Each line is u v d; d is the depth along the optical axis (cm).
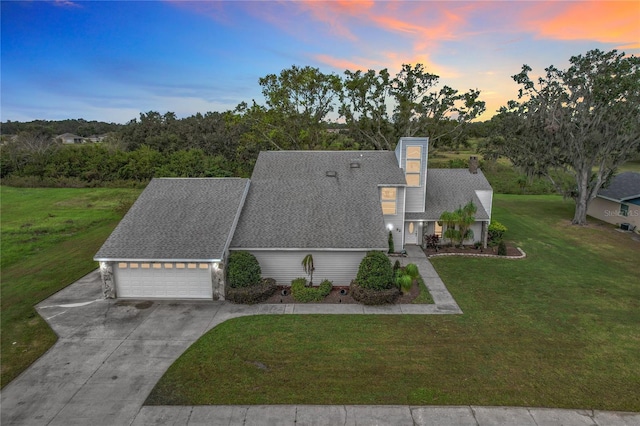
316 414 989
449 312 1563
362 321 1486
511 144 3281
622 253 2361
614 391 1077
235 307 1611
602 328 1433
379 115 4409
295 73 4181
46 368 1190
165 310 1587
